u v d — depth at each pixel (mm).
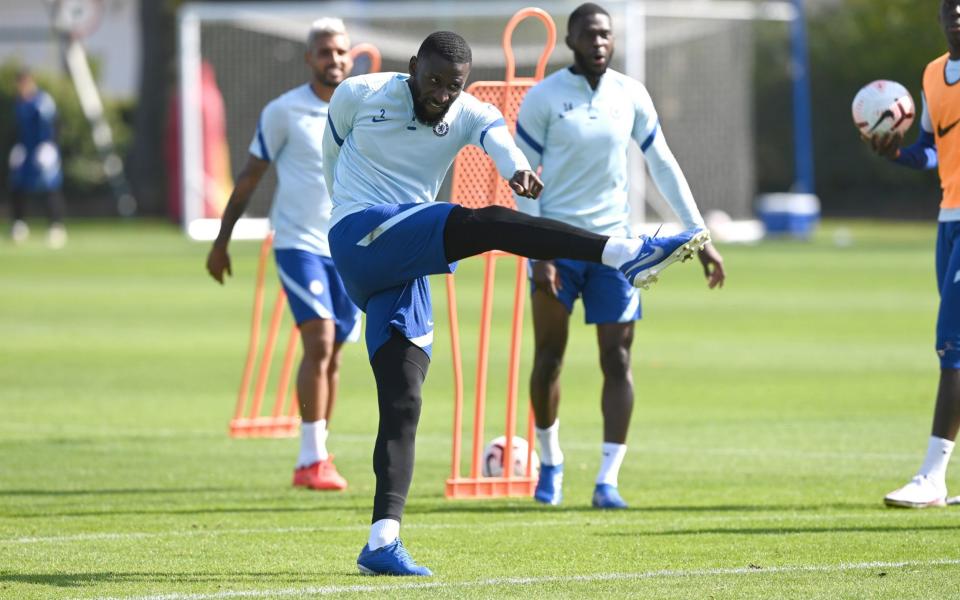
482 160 29578
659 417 38719
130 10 188125
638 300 27875
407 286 20938
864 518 25578
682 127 106438
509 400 29094
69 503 27516
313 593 19547
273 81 96625
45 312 63938
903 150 28625
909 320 61156
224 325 59938
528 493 29047
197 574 21031
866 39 127688
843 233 115562
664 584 20234
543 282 27156
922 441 34750
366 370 49375
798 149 114188
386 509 20641
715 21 106688
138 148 138250
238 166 96125
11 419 38156
